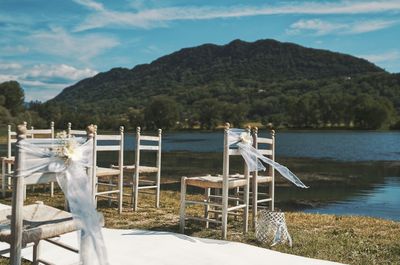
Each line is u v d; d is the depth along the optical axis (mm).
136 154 7891
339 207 10766
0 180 10906
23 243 3229
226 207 5957
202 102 102312
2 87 74562
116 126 85688
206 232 6293
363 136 62906
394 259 5121
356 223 7363
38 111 79438
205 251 5129
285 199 11914
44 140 3477
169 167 19453
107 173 7496
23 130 3270
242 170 18203
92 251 3502
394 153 31422
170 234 5930
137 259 4750
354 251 5391
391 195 12781
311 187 14375
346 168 20891
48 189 10141
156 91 190375
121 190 7695
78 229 3510
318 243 5742
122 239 5582
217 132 84438
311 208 10617
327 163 23547
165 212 7820
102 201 8758
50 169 3467
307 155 29562
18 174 3244
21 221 3236
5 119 63438
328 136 63250
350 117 88438
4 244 5043
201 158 25141
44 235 3326
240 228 6641
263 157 6547
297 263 4777
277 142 47875
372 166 21969
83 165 3740
